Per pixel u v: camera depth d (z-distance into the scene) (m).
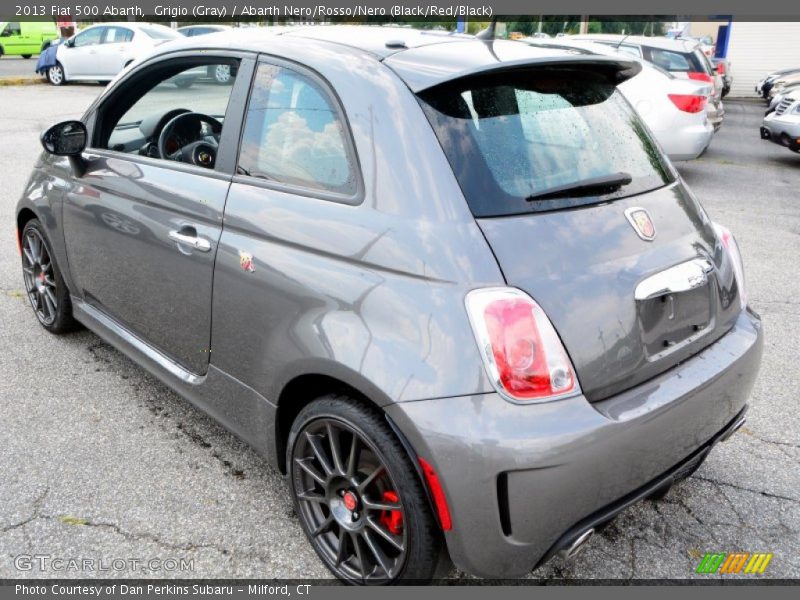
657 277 2.16
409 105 2.12
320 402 2.26
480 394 1.87
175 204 2.74
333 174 2.25
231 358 2.58
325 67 2.34
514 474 1.84
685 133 8.63
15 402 3.40
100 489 2.79
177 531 2.59
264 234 2.36
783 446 3.22
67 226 3.53
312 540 2.45
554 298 1.95
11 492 2.75
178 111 3.00
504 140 2.16
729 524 2.70
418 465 1.96
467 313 1.89
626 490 2.03
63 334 4.14
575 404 1.92
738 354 2.40
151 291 2.97
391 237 2.04
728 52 25.98
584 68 2.48
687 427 2.16
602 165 2.33
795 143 10.74
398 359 1.95
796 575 2.46
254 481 2.89
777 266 5.83
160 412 3.37
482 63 2.22
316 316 2.15
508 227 1.99
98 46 16.88
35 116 12.16
